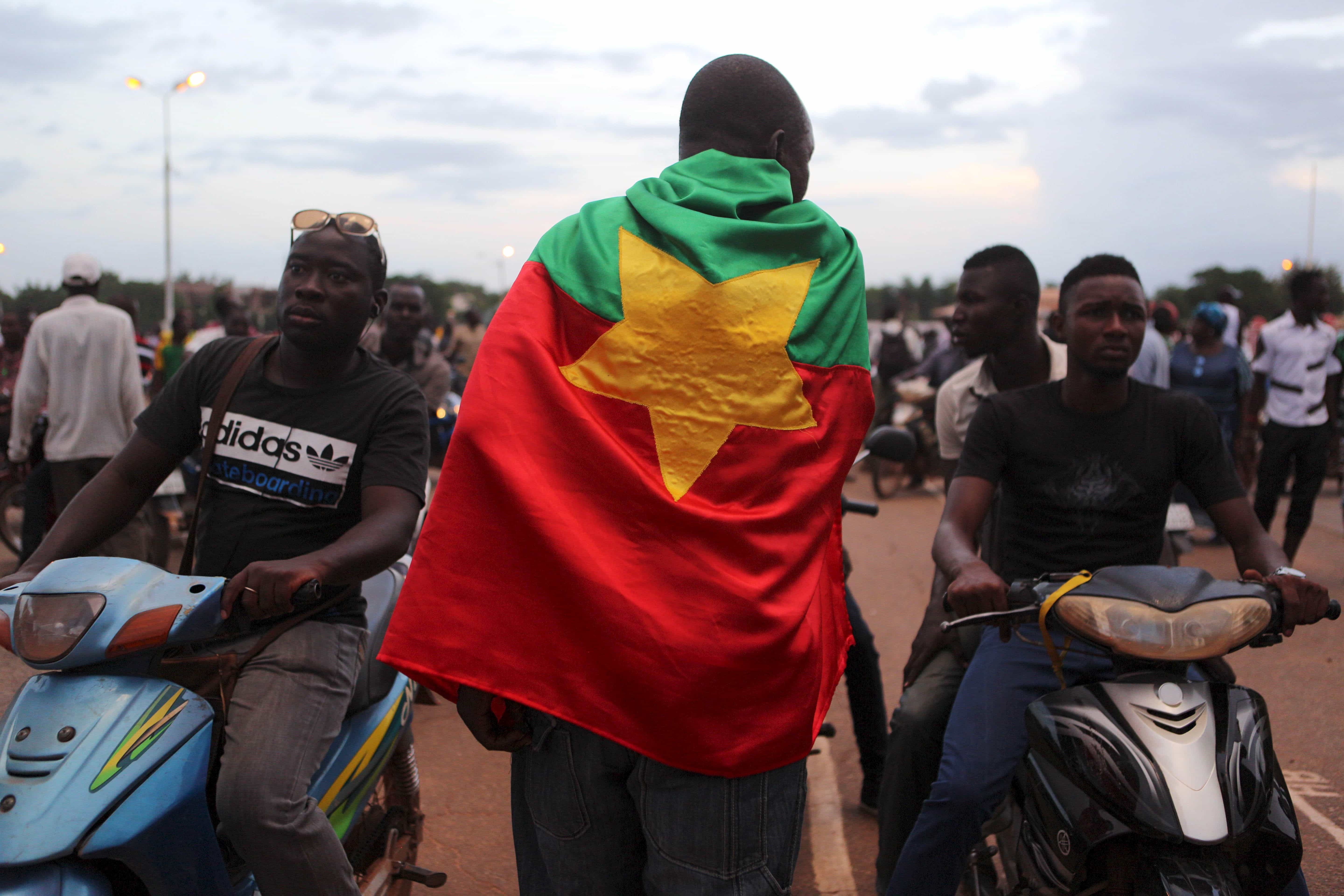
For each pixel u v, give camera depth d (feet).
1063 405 9.41
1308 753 15.24
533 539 6.20
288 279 8.58
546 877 6.86
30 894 6.34
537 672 6.24
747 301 6.68
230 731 7.54
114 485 8.76
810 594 6.63
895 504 40.50
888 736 12.90
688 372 6.56
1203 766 6.96
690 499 6.44
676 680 6.16
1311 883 11.43
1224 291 45.96
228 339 9.09
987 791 8.19
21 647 7.04
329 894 7.45
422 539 6.31
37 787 6.64
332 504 8.62
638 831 6.73
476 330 56.85
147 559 22.00
